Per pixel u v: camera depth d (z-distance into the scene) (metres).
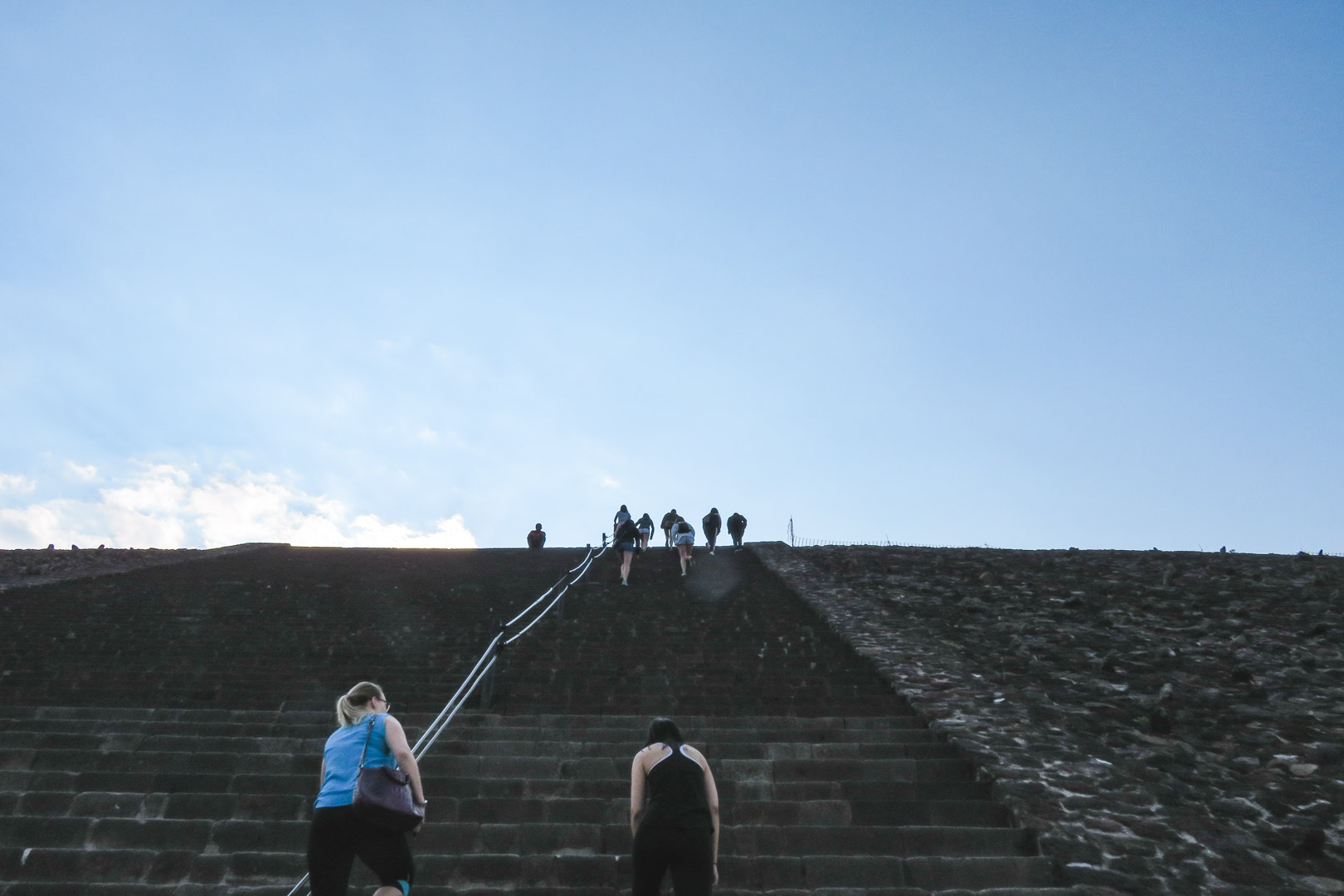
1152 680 9.43
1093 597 14.16
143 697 8.81
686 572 17.31
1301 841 5.44
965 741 7.04
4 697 8.71
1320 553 17.95
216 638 11.70
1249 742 7.49
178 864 5.34
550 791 6.33
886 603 13.49
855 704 8.67
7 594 14.28
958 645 10.73
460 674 9.81
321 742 7.16
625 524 16.62
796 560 18.20
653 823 4.09
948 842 5.52
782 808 5.96
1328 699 8.79
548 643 11.34
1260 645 10.90
